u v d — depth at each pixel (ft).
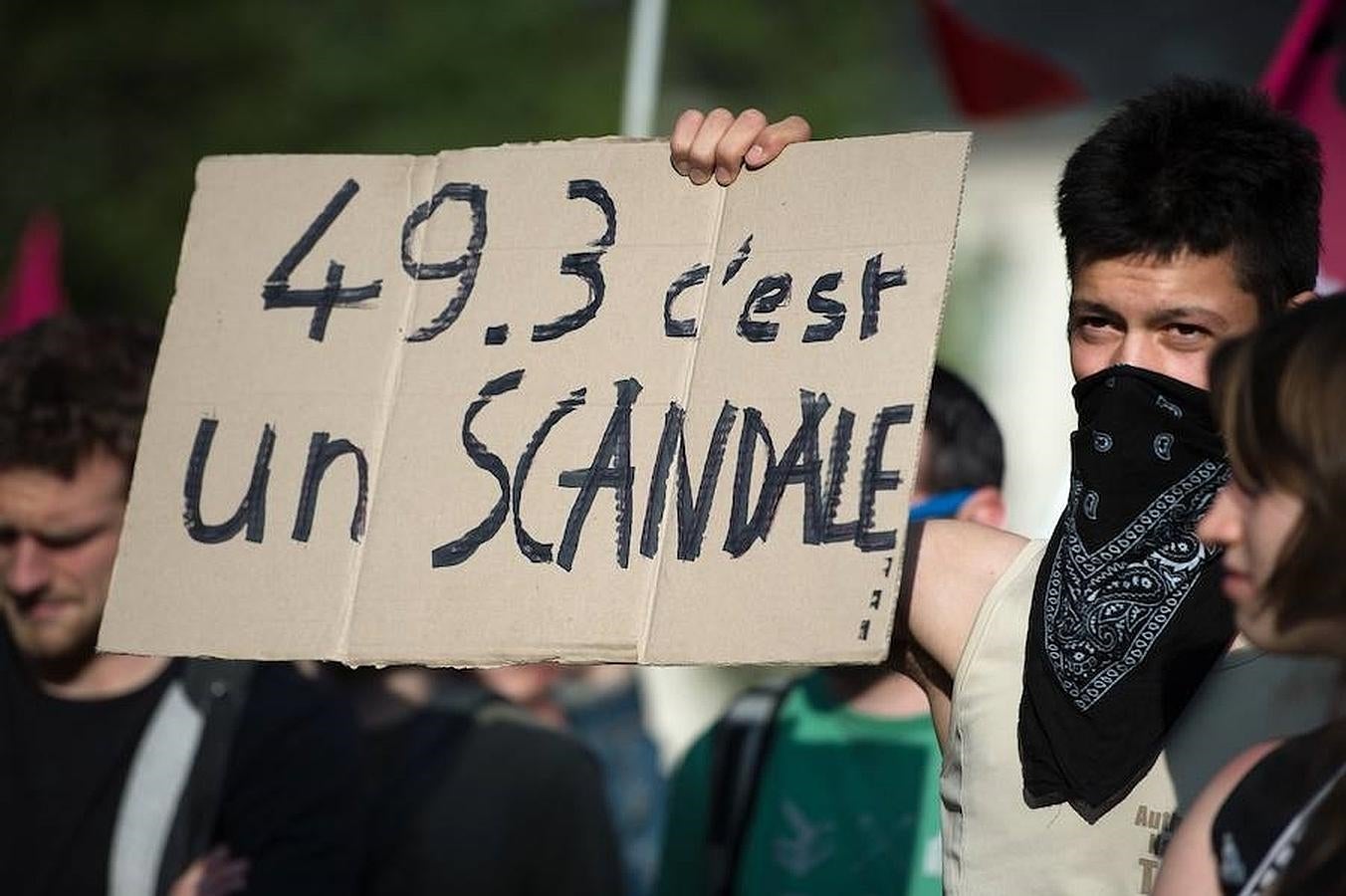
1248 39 107.96
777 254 26.99
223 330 29.94
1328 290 41.14
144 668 36.81
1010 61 57.93
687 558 26.27
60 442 35.73
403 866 42.19
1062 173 26.76
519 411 27.86
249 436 29.30
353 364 29.12
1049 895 24.73
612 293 27.89
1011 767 25.27
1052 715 25.03
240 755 36.45
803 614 25.34
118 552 29.37
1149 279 25.18
